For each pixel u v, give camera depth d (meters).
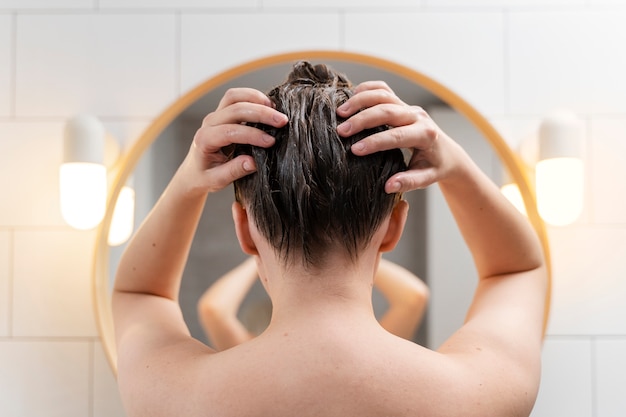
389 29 0.90
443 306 0.83
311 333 0.46
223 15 0.91
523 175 0.85
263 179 0.48
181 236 0.65
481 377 0.48
